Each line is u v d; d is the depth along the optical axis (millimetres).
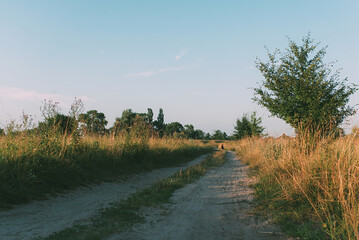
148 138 17672
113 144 13758
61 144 9547
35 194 6996
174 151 21203
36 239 4141
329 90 10719
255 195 7438
